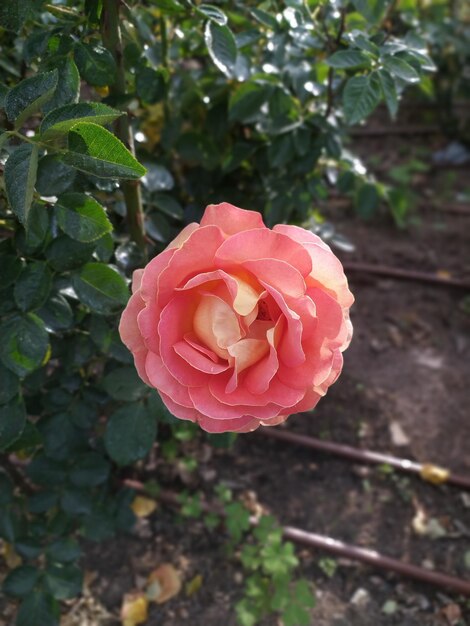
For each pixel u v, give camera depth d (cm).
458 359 61
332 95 37
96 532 38
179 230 39
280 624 42
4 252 27
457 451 53
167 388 22
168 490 48
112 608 42
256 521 46
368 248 75
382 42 34
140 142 39
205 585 43
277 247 21
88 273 27
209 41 28
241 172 44
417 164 85
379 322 65
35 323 26
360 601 43
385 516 48
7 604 40
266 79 37
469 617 42
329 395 56
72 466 36
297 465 51
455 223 80
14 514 35
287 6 34
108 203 33
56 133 21
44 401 33
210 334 21
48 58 26
